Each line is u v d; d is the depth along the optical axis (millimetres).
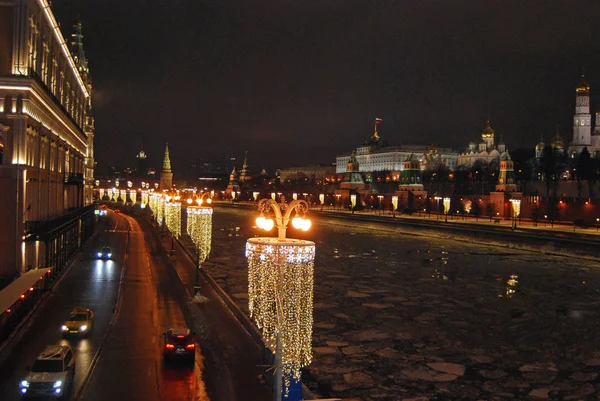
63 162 60000
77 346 29781
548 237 85188
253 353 29734
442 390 28984
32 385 22031
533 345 36938
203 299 42531
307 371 31297
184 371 26656
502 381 30422
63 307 38656
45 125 47406
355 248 91812
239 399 23391
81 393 23469
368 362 33062
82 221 74688
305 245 19219
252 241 19609
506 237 93938
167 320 36312
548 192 147625
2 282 38250
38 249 42625
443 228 109688
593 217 110562
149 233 97875
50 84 49906
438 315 44750
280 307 19078
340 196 195625
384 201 176875
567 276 64188
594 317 44438
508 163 136625
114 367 26828
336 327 40719
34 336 31484
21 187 38844
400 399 27734
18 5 38844
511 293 54031
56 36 53188
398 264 73250
